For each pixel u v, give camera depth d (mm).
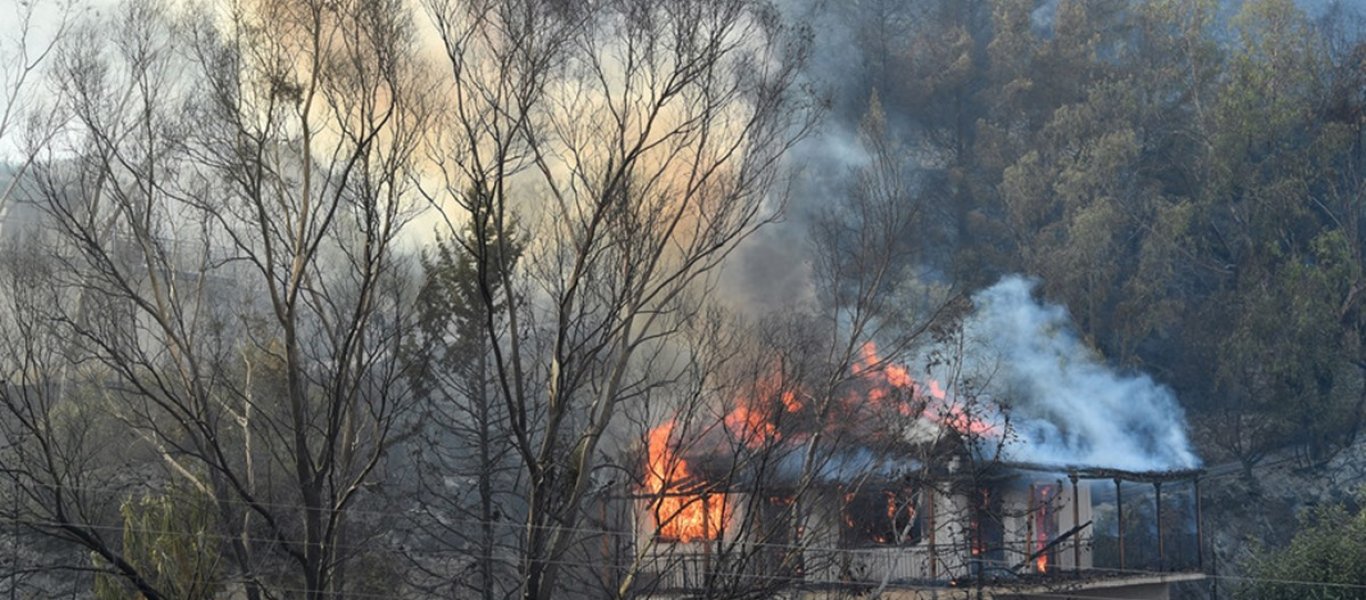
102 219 31203
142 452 32500
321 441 31938
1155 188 78312
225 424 32031
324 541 26359
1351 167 77625
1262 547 59344
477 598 30109
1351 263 72438
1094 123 79812
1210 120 79812
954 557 33156
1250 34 83875
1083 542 37719
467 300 30469
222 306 34094
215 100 27891
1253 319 70875
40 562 29531
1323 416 69625
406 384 32188
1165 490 65188
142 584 24781
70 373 31891
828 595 28828
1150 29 85562
